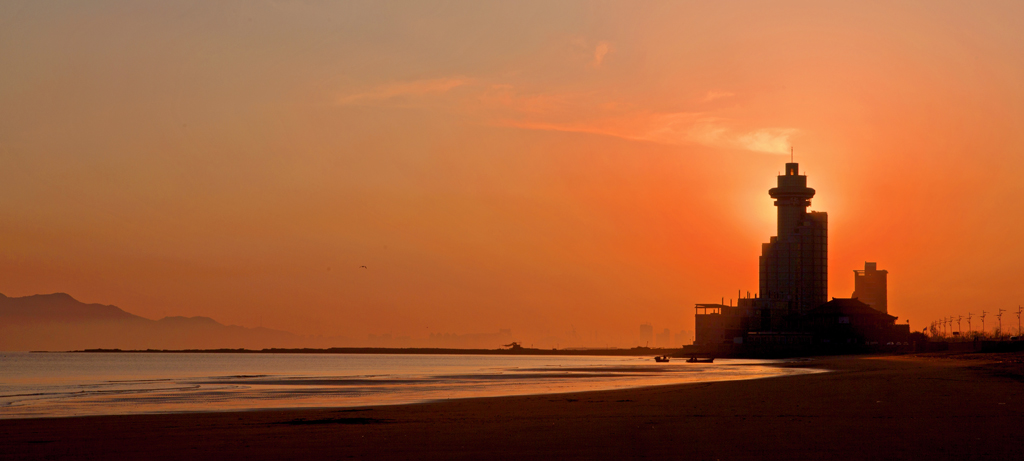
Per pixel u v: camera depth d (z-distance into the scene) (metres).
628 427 31.23
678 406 42.12
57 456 25.69
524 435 28.98
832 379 68.19
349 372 141.62
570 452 24.36
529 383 86.25
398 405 48.72
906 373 75.12
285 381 97.06
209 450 26.38
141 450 26.78
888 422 30.55
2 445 28.84
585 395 56.97
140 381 101.31
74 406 54.22
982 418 31.42
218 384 89.44
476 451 24.92
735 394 51.62
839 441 25.22
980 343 185.62
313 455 24.66
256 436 30.31
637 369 148.62
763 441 25.77
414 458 23.67
